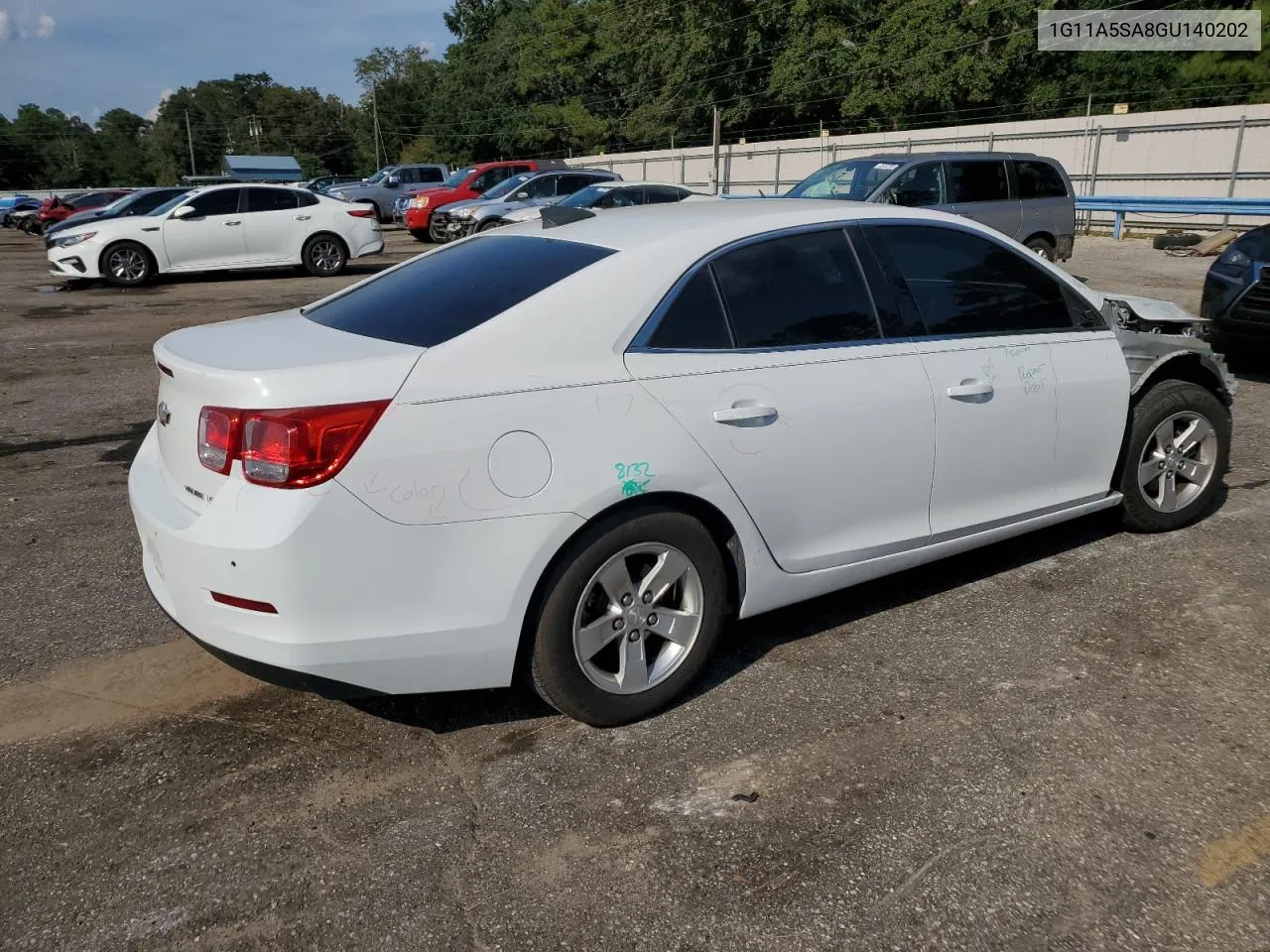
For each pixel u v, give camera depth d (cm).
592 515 296
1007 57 3253
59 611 411
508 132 5981
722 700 338
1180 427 469
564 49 5456
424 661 286
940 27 3341
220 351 300
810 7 3688
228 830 274
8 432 694
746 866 258
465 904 246
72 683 353
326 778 297
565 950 232
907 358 367
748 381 327
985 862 257
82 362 950
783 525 341
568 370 298
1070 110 3325
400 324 314
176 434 300
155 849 267
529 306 302
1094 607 403
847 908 243
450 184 2502
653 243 329
